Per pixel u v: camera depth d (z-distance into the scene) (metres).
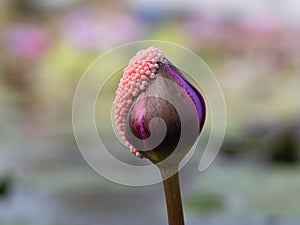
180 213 0.61
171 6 3.68
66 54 3.39
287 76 3.18
